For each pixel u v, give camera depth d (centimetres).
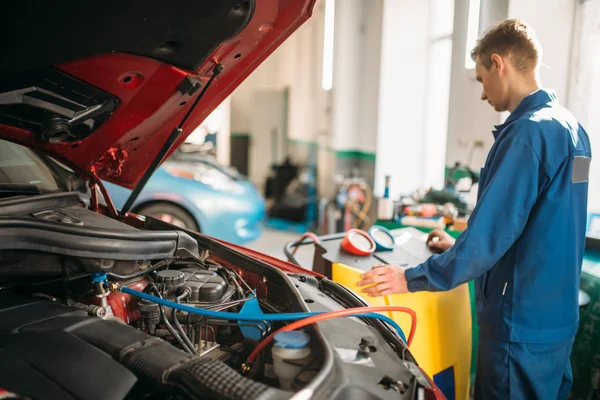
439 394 113
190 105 171
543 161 154
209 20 130
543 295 160
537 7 295
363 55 562
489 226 154
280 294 150
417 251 211
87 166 183
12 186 161
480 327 177
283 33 158
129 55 133
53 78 131
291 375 109
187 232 182
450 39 463
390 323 135
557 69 294
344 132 584
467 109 373
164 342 109
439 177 495
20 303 122
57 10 110
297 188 705
